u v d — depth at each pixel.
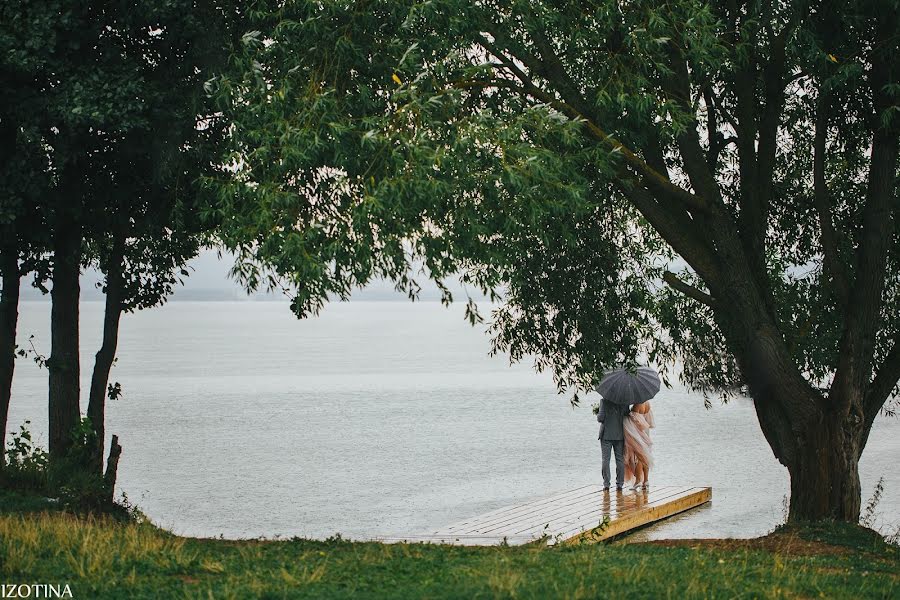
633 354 20.47
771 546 16.48
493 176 14.41
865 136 19.39
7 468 20.31
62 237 20.36
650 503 25.00
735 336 19.19
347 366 93.94
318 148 14.48
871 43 17.34
